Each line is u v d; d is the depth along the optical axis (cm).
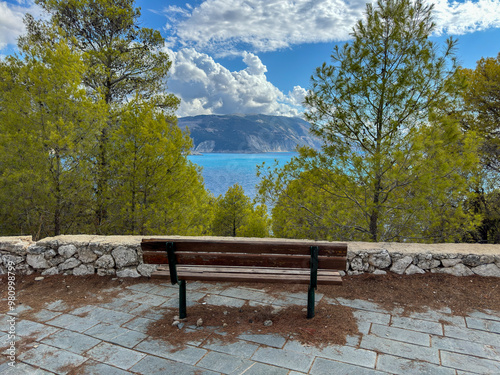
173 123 1040
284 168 728
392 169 600
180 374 224
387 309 323
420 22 595
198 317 310
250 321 301
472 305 326
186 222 934
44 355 248
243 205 1997
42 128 790
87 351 254
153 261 303
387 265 398
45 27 1090
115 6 1130
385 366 232
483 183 891
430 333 278
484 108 1037
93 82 1124
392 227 743
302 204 770
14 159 779
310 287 300
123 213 882
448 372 225
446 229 755
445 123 564
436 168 571
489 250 399
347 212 727
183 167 909
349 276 400
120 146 871
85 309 331
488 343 262
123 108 976
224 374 224
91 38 1155
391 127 617
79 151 816
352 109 637
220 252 294
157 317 313
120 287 388
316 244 283
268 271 304
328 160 664
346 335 275
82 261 424
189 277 295
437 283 372
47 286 392
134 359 243
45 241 429
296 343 263
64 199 838
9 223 847
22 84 823
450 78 572
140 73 1236
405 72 598
